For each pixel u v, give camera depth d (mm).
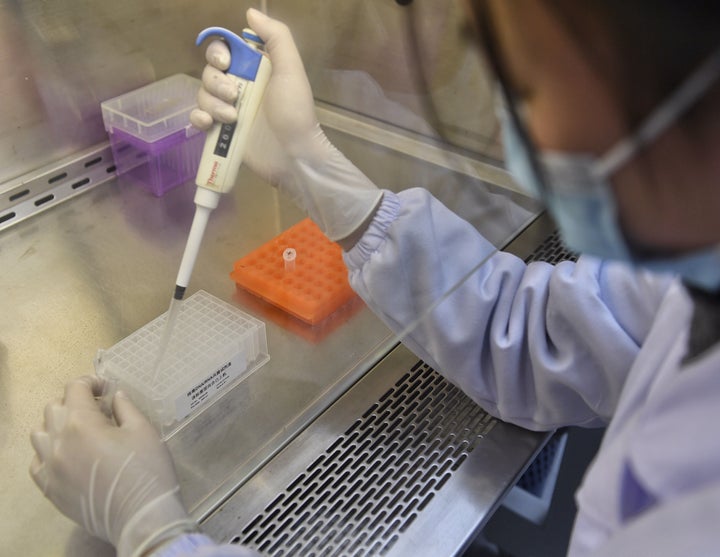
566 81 419
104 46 1343
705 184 416
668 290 739
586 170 450
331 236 973
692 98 384
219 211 1256
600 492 611
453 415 994
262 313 1131
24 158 1320
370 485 896
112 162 1430
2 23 1189
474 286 909
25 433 939
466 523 854
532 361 885
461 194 885
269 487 887
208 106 872
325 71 925
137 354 995
